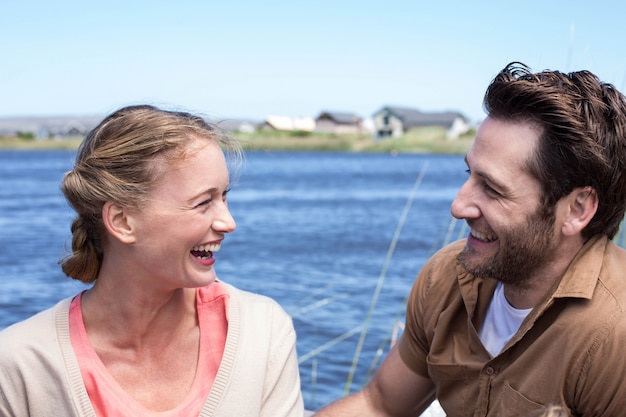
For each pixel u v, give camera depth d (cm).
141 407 185
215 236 180
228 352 190
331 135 10512
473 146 199
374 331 747
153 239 176
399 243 1741
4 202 3241
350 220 2453
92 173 176
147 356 192
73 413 181
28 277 1201
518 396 201
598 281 192
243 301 202
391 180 5150
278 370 200
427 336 233
